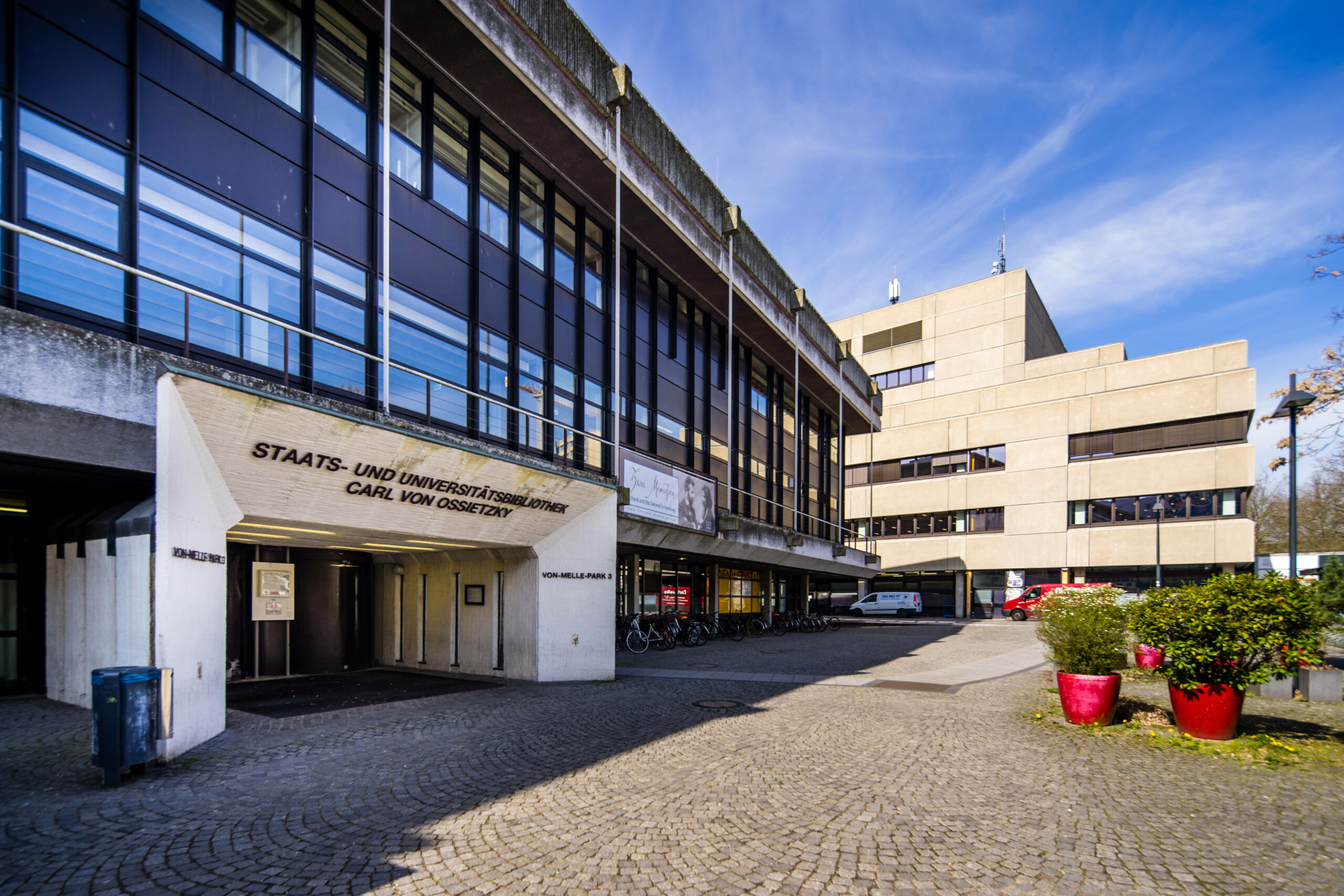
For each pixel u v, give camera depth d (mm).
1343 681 11109
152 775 6430
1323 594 15570
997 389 48719
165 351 8789
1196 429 40594
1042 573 45000
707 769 6848
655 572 24125
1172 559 40250
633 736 8297
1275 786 6336
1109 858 4645
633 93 16922
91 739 7320
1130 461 42531
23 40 7773
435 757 7230
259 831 5074
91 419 7195
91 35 8383
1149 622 8531
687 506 19984
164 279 7430
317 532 10477
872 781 6457
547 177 16359
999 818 5430
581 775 6613
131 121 8680
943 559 49188
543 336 15992
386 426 9438
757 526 24531
